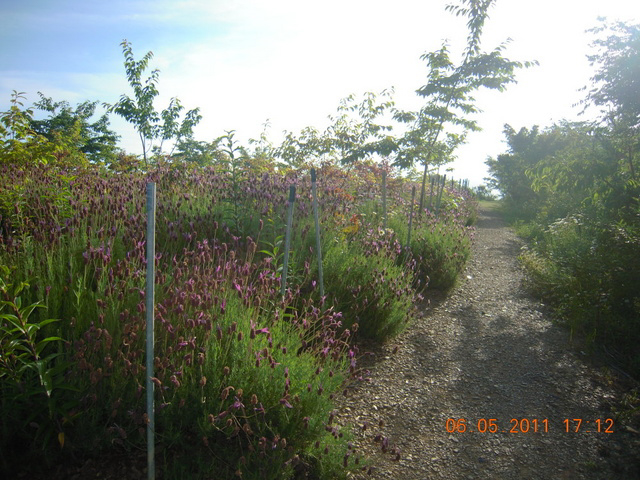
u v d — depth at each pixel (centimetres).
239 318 291
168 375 240
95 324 256
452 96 991
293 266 432
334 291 452
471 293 682
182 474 223
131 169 791
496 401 361
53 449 224
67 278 280
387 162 1275
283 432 257
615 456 293
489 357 445
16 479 212
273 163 1046
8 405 211
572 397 369
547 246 912
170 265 338
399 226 779
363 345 441
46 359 214
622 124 811
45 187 441
